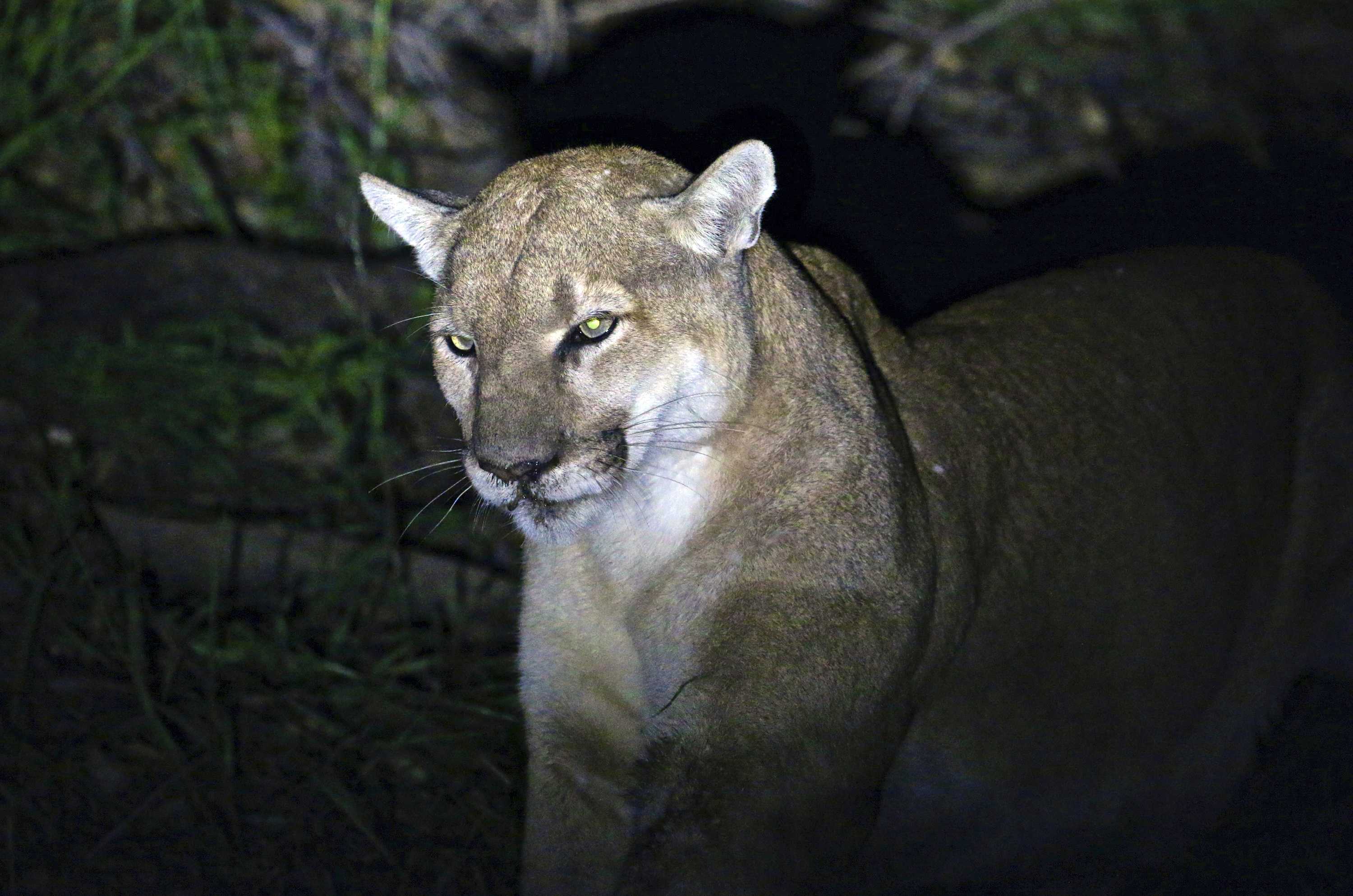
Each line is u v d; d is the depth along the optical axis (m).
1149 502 9.12
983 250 15.43
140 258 14.51
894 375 8.47
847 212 15.75
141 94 16.48
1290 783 10.79
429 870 9.63
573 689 8.09
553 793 8.09
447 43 17.36
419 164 16.16
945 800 8.66
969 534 8.27
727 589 7.54
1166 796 10.02
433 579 11.80
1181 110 17.45
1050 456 8.79
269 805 9.98
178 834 9.66
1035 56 17.91
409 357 13.86
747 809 7.02
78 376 13.27
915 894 9.02
